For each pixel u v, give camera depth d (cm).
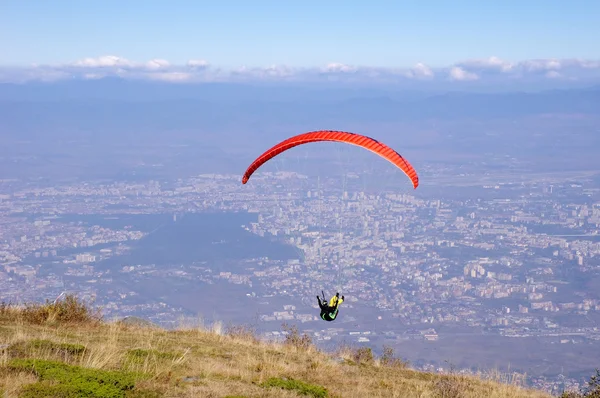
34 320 1950
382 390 1602
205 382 1395
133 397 1226
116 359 1498
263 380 1477
